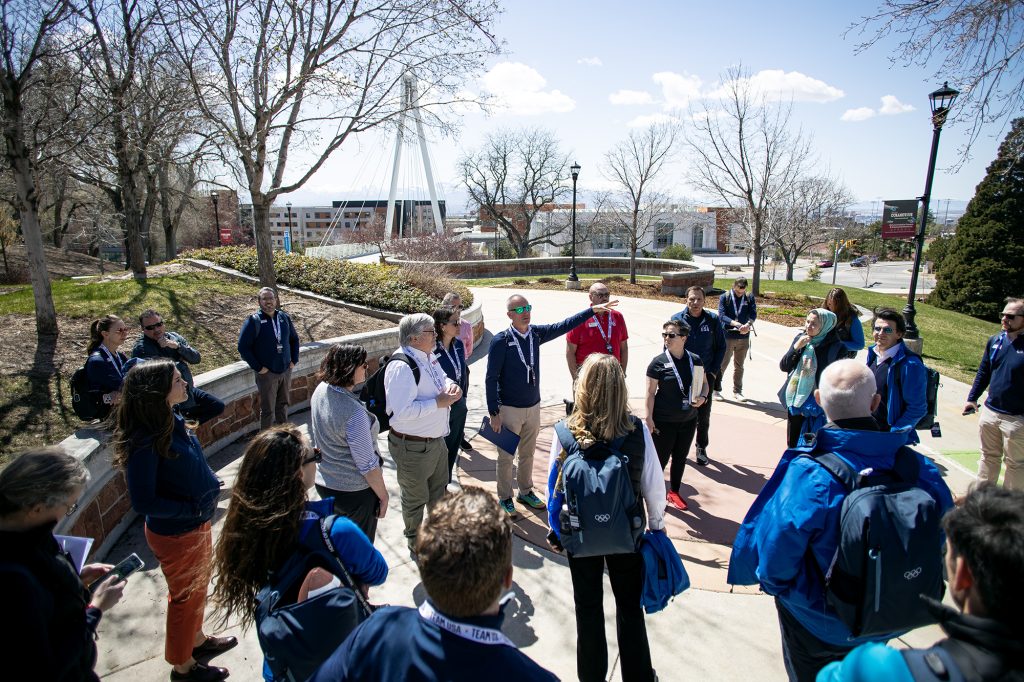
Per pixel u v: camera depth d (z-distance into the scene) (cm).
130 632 341
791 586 214
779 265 6588
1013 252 2108
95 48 848
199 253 1336
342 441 324
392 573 401
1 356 607
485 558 145
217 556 203
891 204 1098
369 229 5922
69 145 797
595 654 269
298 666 180
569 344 531
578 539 252
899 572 185
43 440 499
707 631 342
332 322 960
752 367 961
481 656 143
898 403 404
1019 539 123
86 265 2891
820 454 222
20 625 176
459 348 484
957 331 1410
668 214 5156
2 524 186
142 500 265
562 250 5391
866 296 1920
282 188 988
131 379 265
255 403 672
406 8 964
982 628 125
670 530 450
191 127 1030
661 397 448
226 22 905
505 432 448
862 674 138
